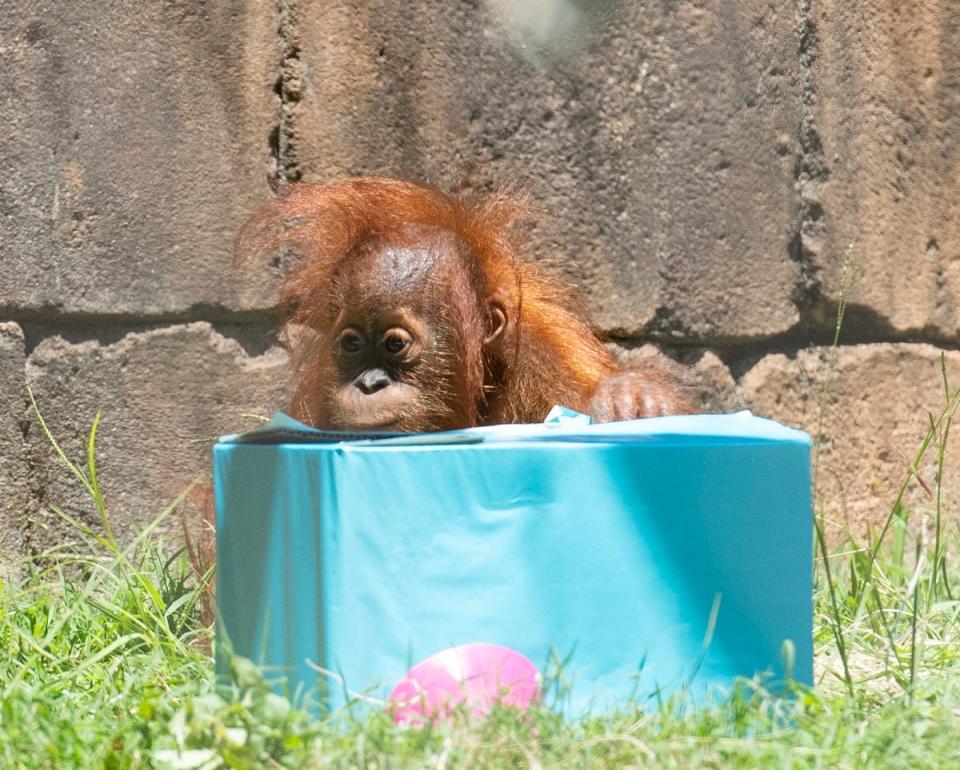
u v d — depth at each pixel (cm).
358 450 512
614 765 469
